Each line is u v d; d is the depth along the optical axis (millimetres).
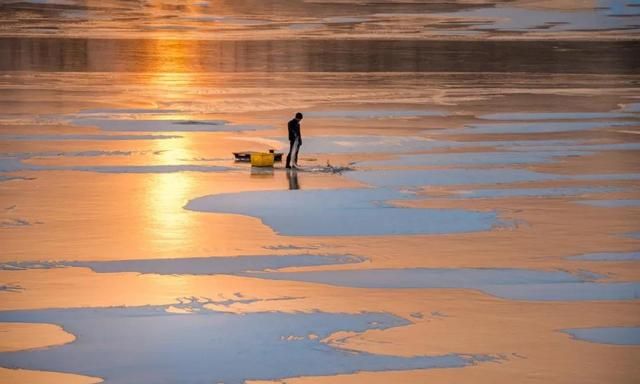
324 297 32656
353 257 38000
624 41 192500
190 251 38656
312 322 30016
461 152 65812
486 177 56250
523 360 27000
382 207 47406
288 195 50031
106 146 67438
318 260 37469
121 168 58281
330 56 155875
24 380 25453
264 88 110375
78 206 47156
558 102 98500
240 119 82938
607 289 33938
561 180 55719
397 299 32500
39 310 30938
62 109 88625
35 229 42219
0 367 26281
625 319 30609
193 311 31000
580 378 25750
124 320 30062
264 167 58812
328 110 89500
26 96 98562
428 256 38281
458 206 48000
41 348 27641
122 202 48188
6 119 81062
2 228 42375
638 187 53938
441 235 41938
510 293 33375
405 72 133000
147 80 119062
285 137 72562
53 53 154500
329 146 68188
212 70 134250
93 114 85188
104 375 25766
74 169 57938
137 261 37000
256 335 28797
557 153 65938
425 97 102062
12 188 51781
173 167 58844
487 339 28641
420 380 25562
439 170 58344
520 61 151750
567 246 40188
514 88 112688
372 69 137000
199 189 51812
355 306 31672
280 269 36125
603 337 28891
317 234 41781
